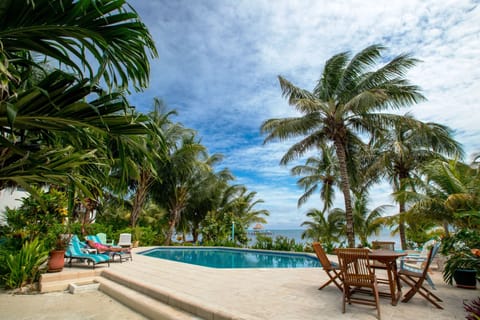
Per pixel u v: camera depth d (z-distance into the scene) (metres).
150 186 17.92
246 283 5.41
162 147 3.04
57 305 4.71
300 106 11.32
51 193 6.95
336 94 12.22
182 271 6.75
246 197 25.05
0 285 5.73
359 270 4.15
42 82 2.41
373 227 15.25
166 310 4.02
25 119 2.56
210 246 16.19
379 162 13.86
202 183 20.66
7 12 2.17
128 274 6.26
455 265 5.26
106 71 2.66
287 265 10.63
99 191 3.99
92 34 2.43
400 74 11.10
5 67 1.97
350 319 3.39
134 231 14.81
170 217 19.86
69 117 2.64
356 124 12.16
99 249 8.19
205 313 3.71
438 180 7.84
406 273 4.27
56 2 2.20
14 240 6.51
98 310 4.48
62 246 6.81
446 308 3.84
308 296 4.44
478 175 7.32
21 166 2.84
